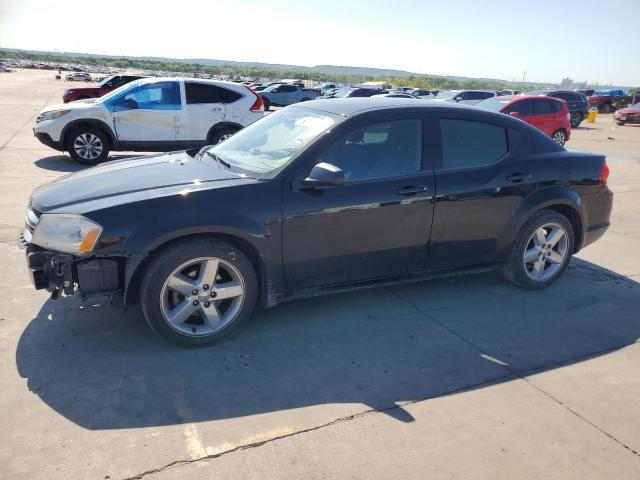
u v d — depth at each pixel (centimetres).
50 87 3734
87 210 315
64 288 321
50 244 318
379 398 296
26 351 328
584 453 259
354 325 383
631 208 802
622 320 409
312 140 362
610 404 301
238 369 320
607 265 538
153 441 253
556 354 354
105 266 318
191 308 336
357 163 371
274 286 357
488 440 265
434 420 279
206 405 283
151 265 319
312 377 314
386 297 433
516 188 419
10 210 636
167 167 388
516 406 294
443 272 418
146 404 281
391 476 237
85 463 237
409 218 383
